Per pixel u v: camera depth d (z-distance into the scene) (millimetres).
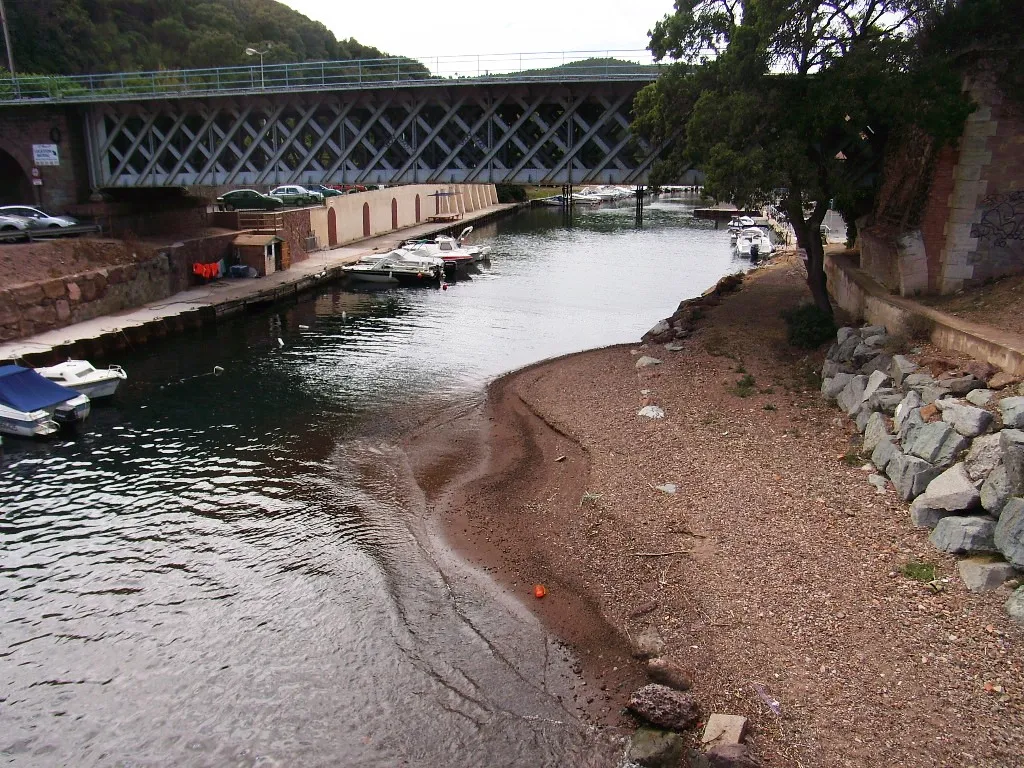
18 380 26375
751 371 27797
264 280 50406
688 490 19562
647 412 25031
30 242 40438
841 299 34625
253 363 35094
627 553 17328
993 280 25297
